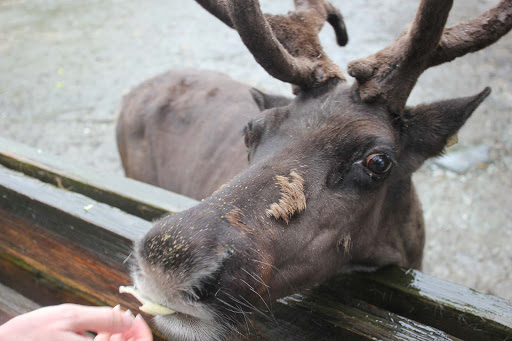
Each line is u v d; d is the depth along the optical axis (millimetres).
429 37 770
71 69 3094
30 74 3039
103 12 4137
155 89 1555
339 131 809
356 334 729
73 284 919
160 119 1481
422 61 808
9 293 949
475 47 827
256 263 704
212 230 684
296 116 855
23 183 938
